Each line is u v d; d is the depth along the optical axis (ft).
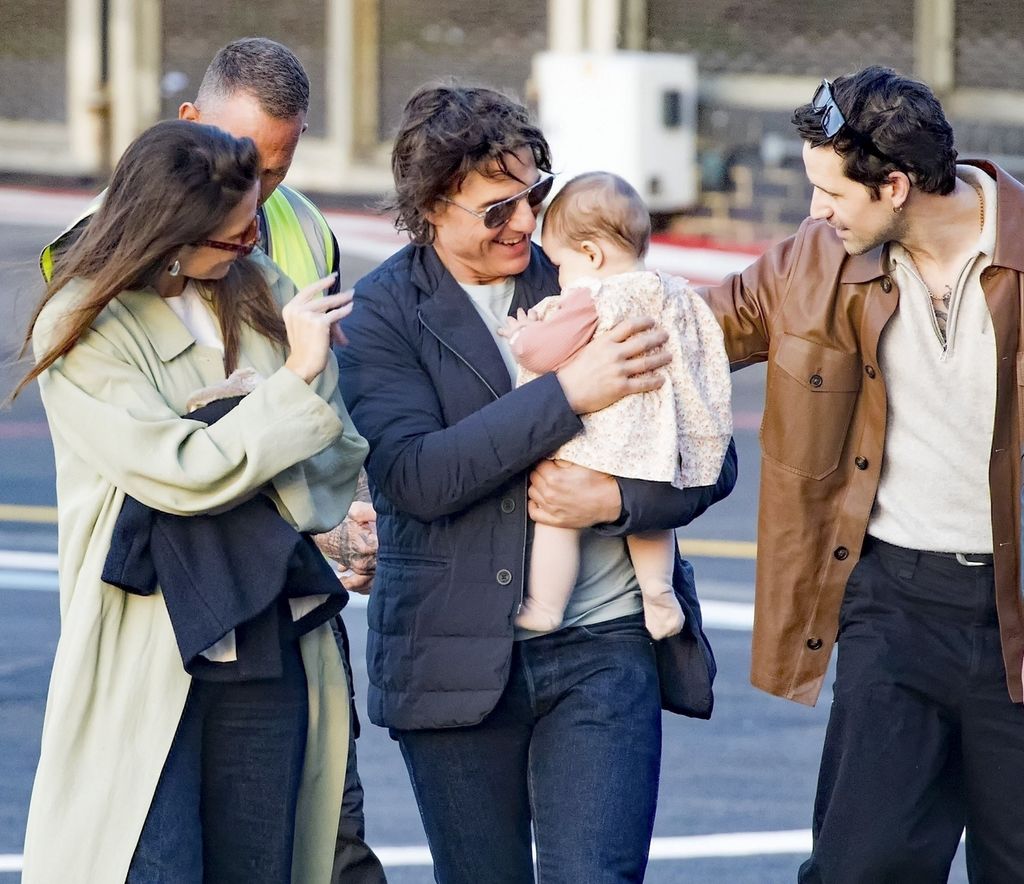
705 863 49.85
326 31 197.88
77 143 204.23
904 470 35.94
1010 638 35.27
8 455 105.70
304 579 32.83
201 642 31.24
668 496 35.04
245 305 33.63
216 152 31.30
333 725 34.96
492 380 35.35
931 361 35.22
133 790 31.65
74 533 32.48
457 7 194.29
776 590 37.22
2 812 53.11
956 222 34.65
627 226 35.63
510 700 35.19
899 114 33.45
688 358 35.70
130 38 204.13
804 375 36.37
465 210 34.55
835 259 36.17
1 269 34.40
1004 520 34.99
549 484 34.55
